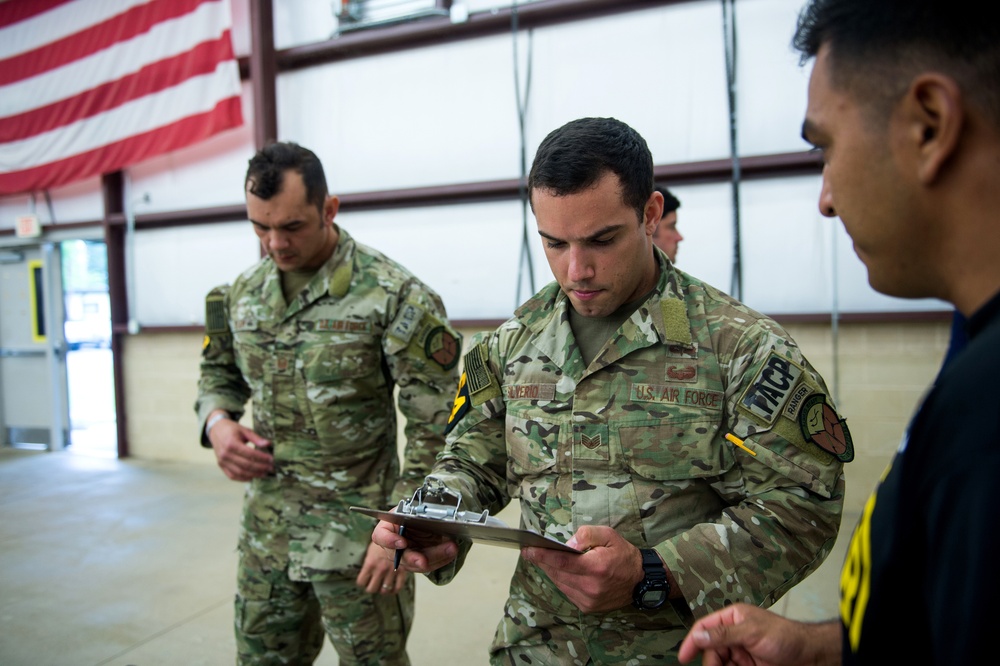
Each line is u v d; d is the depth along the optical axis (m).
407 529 1.03
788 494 0.92
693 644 0.71
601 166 0.94
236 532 3.82
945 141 0.44
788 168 3.73
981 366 0.41
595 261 0.98
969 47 0.43
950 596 0.39
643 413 1.01
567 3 4.02
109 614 2.85
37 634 2.68
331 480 1.63
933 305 3.58
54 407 5.99
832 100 0.50
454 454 1.16
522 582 1.10
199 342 5.32
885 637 0.46
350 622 1.59
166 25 5.04
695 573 0.88
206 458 5.40
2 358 6.17
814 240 3.73
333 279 1.66
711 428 0.98
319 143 4.82
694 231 3.93
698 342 1.01
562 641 1.04
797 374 0.95
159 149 5.14
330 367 1.62
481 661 2.43
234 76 4.86
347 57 4.67
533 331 1.12
